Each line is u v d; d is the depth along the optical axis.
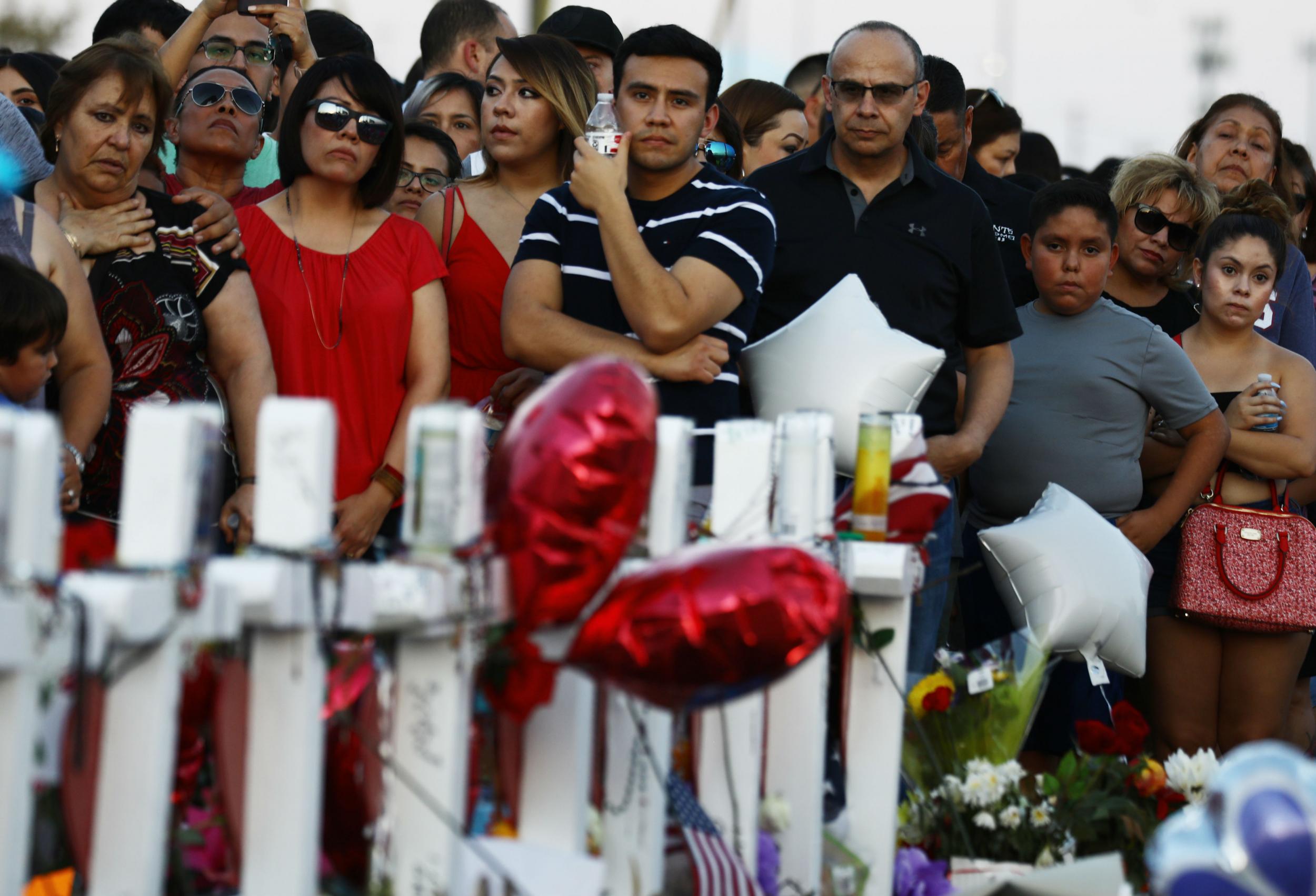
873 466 8.95
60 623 5.02
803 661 6.76
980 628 15.59
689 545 8.66
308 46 15.84
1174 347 15.45
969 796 10.44
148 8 17.08
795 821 8.69
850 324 13.12
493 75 14.34
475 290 13.92
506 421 13.06
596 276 12.55
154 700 5.51
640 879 7.66
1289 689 15.54
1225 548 15.30
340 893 6.69
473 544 6.55
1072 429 15.30
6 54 18.48
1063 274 15.41
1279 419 15.76
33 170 12.61
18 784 4.97
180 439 5.49
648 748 7.66
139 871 5.53
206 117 14.19
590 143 12.66
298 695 6.00
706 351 11.95
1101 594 13.43
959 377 16.22
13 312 9.76
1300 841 5.30
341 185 13.06
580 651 6.69
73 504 10.84
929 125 17.39
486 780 7.93
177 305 11.93
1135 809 10.75
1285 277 18.14
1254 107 20.11
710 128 13.34
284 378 12.62
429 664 6.55
